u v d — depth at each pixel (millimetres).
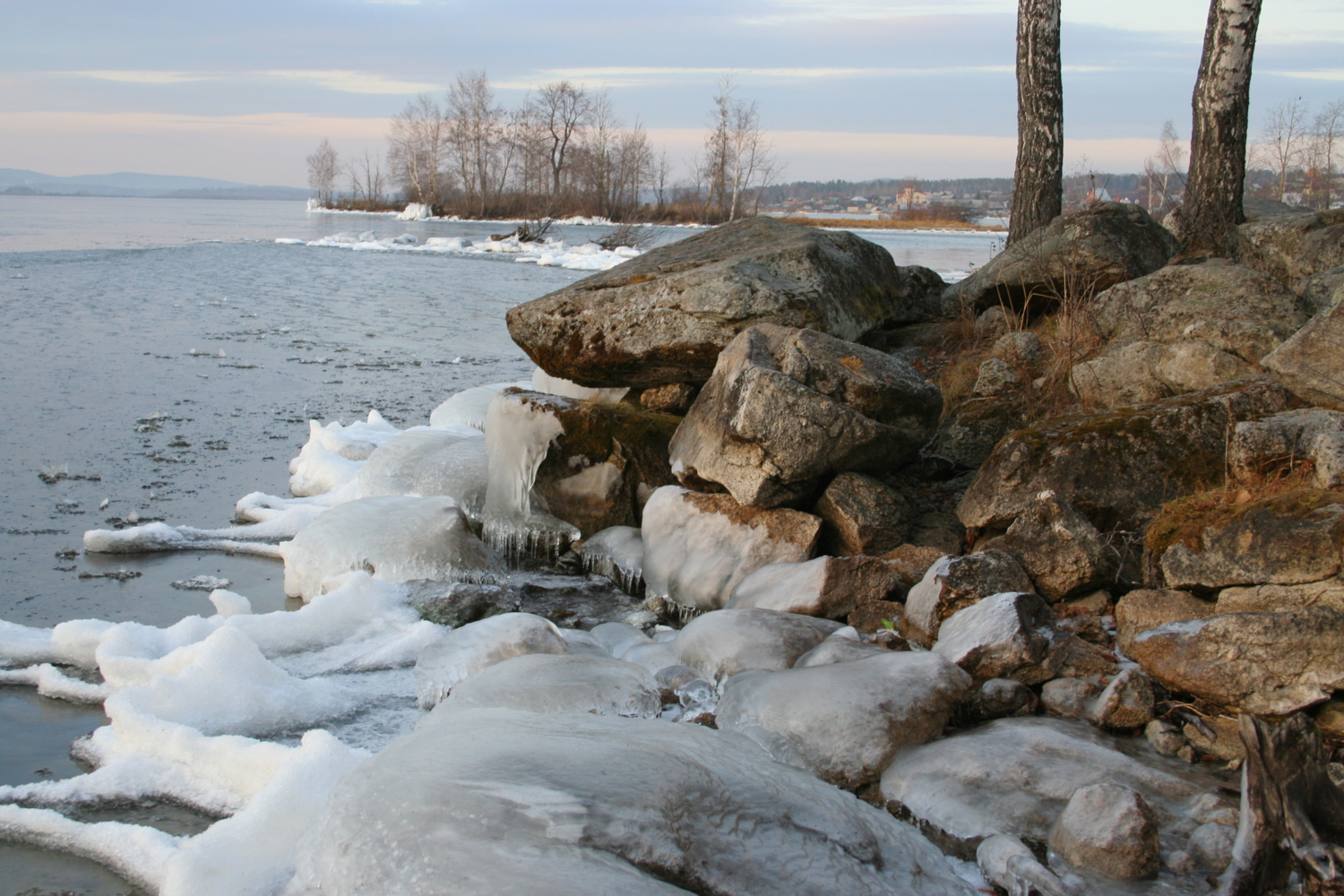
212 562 6656
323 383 12469
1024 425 6848
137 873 3402
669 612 6113
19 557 6410
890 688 4129
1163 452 5297
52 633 5254
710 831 3123
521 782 3137
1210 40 8891
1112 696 4023
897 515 5980
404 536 6355
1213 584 4277
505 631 4953
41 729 4461
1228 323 6250
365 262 34875
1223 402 5340
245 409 10836
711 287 7184
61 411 10203
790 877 3039
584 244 46688
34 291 20250
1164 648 3965
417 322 19234
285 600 6113
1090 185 10156
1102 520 5305
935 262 31703
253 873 3264
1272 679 3717
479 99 81750
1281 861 3080
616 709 4254
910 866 3285
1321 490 4207
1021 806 3531
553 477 7105
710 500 6254
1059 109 10273
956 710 4227
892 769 3891
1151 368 6379
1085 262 8242
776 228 8742
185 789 3922
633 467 7027
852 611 5266
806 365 6125
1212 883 3111
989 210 81625
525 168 81250
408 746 3510
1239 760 3771
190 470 8477
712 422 6176
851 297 8203
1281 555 4047
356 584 5793
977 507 5559
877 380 6117
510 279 29906
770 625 4926
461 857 2830
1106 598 4969
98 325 16188
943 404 6598
